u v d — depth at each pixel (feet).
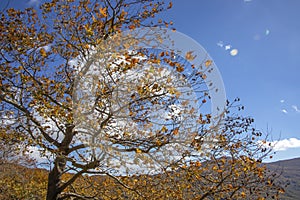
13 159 53.16
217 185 33.14
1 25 36.96
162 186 34.78
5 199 54.90
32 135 35.63
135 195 36.19
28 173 57.47
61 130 37.42
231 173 34.04
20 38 37.52
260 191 34.30
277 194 34.22
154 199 33.99
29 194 55.01
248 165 34.37
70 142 37.27
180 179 33.86
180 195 33.17
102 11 35.32
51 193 35.50
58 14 37.96
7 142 35.91
